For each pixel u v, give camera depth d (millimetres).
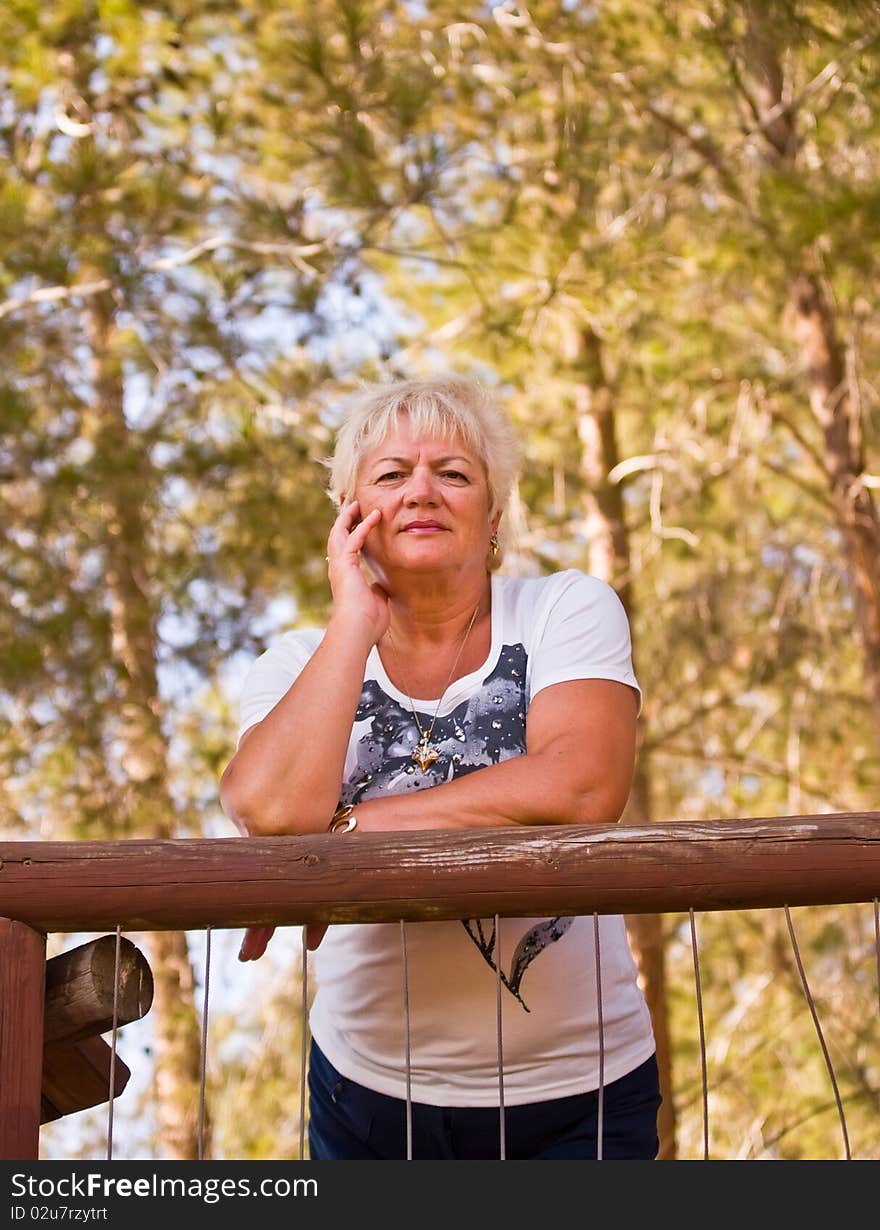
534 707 2316
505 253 6547
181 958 7332
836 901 1980
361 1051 2322
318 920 2014
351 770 2344
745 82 6730
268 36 6273
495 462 2543
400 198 5805
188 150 6582
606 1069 2281
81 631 6613
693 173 6973
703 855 1970
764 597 8891
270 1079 8836
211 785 7387
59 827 6988
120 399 6969
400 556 2377
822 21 6004
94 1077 2291
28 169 6699
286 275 6379
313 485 6793
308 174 6133
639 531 9406
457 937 2254
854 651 8852
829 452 7836
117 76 6746
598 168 6402
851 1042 8922
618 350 7660
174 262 6367
